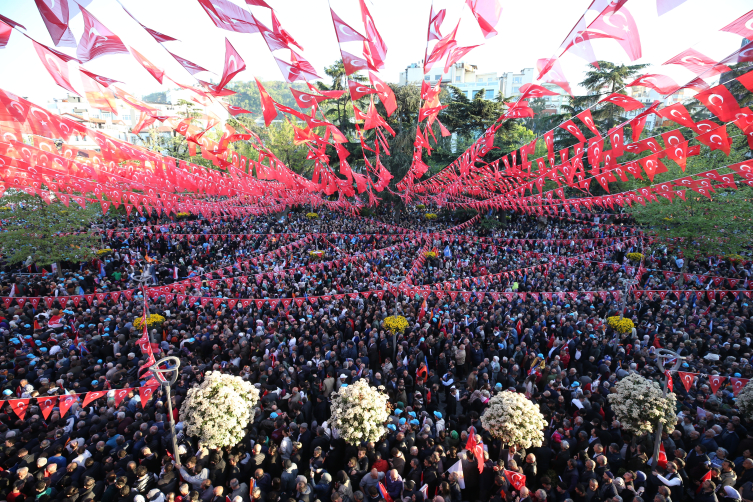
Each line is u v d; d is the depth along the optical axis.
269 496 5.33
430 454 6.45
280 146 42.81
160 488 5.76
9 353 10.31
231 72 3.71
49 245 17.00
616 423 6.75
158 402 7.86
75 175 9.80
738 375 8.84
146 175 10.02
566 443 6.43
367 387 6.63
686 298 14.27
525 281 16.70
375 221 31.45
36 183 11.16
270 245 23.94
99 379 8.89
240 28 3.27
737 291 14.27
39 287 15.81
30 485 5.84
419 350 10.56
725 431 6.90
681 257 19.27
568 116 30.28
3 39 3.23
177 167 10.55
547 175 9.85
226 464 6.37
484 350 11.27
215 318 13.04
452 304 13.90
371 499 5.68
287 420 7.48
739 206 15.62
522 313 12.54
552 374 9.22
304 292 15.99
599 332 11.60
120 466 6.19
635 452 6.64
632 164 6.96
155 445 6.74
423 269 19.09
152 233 24.62
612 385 8.84
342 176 32.22
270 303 13.73
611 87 28.08
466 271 18.67
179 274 19.69
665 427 6.32
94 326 12.20
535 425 6.08
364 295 14.79
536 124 52.38
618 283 15.81
